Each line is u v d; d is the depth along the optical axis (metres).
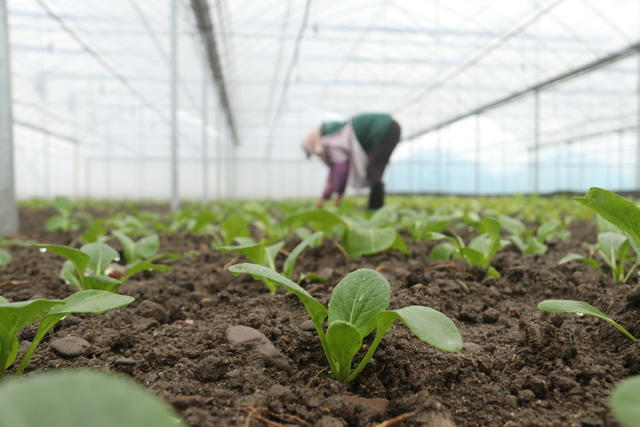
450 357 1.84
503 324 2.33
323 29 17.81
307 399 1.56
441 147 35.94
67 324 2.31
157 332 2.23
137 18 15.06
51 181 31.34
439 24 17.70
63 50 19.64
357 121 8.83
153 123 32.38
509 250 4.30
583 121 28.88
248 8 14.01
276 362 1.83
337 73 23.95
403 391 1.70
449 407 1.58
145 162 35.44
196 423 1.37
